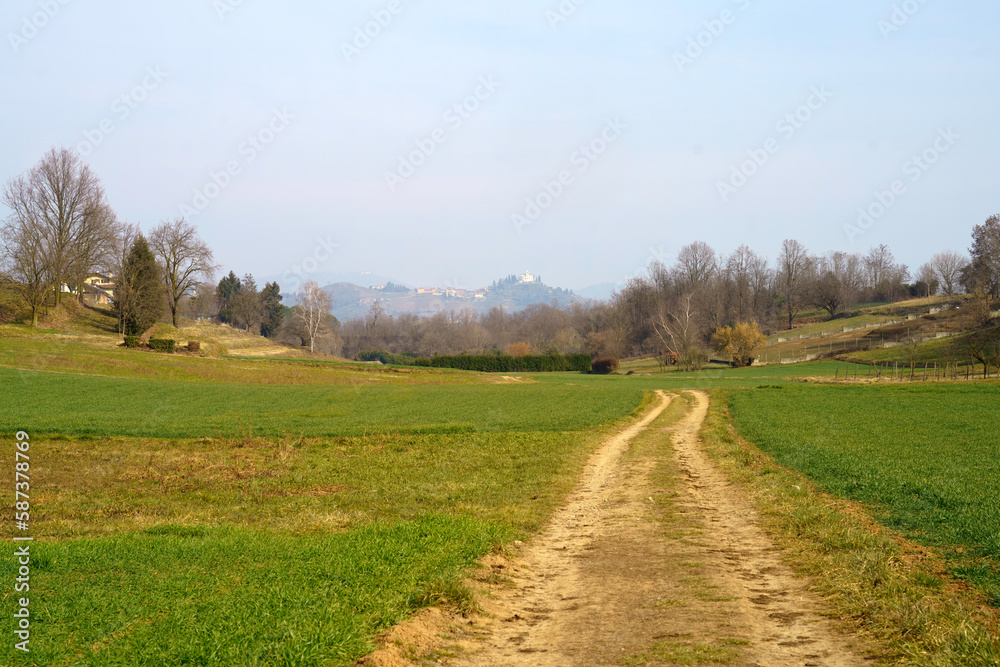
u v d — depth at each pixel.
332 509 17.23
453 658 7.73
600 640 8.22
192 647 7.12
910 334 104.38
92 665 6.83
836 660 7.33
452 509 17.08
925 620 7.98
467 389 65.12
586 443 29.38
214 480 21.62
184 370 63.88
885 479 17.95
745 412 41.19
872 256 159.88
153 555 11.50
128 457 25.36
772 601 9.66
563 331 133.88
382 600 8.93
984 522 12.84
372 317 171.00
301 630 7.62
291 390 57.44
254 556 11.55
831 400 47.69
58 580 9.91
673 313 115.12
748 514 15.84
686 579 10.75
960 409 38.97
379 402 51.00
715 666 7.19
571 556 12.86
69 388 47.47
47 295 78.25
